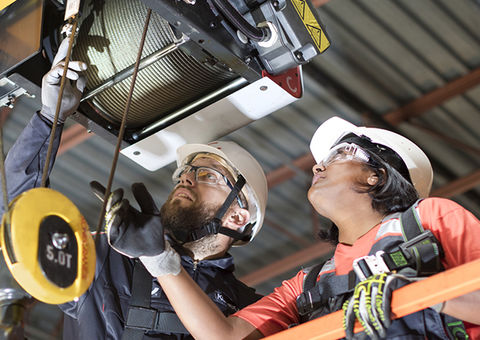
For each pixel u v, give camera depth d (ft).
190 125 9.90
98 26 8.99
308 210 28.71
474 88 25.07
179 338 9.21
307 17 8.95
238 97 9.32
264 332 8.44
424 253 7.47
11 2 8.97
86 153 25.82
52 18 9.12
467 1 22.61
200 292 8.03
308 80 24.99
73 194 27.37
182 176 10.96
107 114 9.68
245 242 11.37
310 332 6.72
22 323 7.19
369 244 8.20
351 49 24.52
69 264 5.92
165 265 7.72
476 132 26.48
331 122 9.95
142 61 8.90
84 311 9.19
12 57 8.79
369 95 25.98
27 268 5.62
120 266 9.56
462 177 27.78
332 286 8.06
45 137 8.78
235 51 8.52
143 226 7.00
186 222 10.51
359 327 6.60
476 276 6.03
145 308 9.21
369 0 23.06
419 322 7.18
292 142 26.48
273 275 29.91
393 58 24.73
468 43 24.00
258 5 8.72
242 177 11.09
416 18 23.36
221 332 8.07
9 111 24.16
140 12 8.80
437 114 26.20
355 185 9.02
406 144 9.64
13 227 5.66
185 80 9.25
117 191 7.00
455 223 7.77
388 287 6.53
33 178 8.87
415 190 9.11
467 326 7.36
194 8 8.07
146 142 10.10
